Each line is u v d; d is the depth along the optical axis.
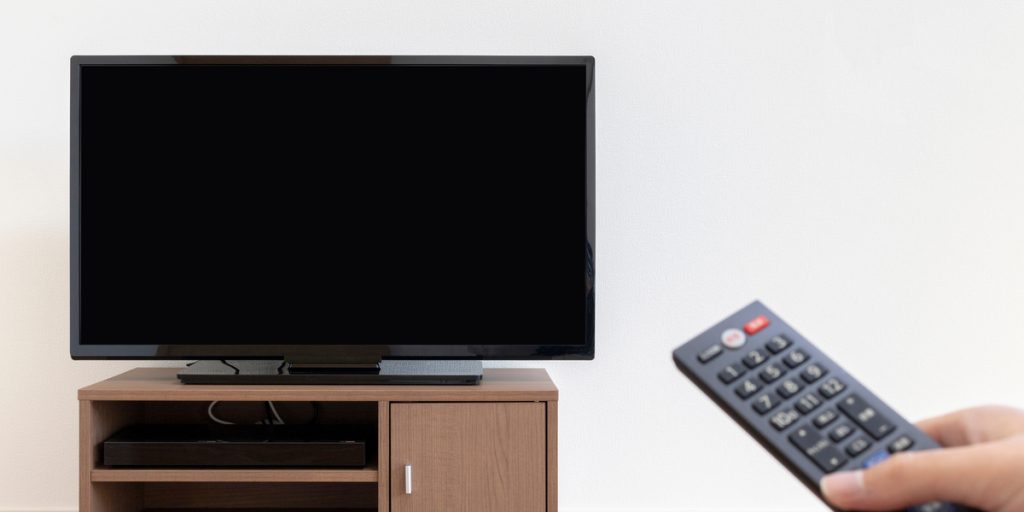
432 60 1.97
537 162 1.97
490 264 1.97
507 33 2.27
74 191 1.96
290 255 1.98
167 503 2.17
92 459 1.81
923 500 0.54
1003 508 0.53
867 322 2.26
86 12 2.24
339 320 1.98
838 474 0.57
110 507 1.91
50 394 2.23
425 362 2.10
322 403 2.19
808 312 2.26
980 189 2.26
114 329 1.97
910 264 2.26
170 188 1.97
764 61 2.27
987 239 2.26
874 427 0.64
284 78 1.97
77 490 2.23
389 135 1.97
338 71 1.97
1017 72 2.27
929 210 2.27
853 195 2.27
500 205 1.97
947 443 0.75
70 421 2.24
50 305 2.24
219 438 1.86
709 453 2.27
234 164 1.97
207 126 1.97
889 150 2.27
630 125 2.27
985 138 2.27
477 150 1.97
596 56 2.26
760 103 2.27
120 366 2.25
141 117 1.97
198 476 1.79
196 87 1.97
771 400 0.67
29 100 2.23
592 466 2.26
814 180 2.27
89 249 1.96
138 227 1.97
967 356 2.25
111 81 1.96
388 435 1.79
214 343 1.97
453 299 1.98
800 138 2.27
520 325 1.97
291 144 1.97
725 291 2.26
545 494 1.80
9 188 2.23
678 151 2.27
